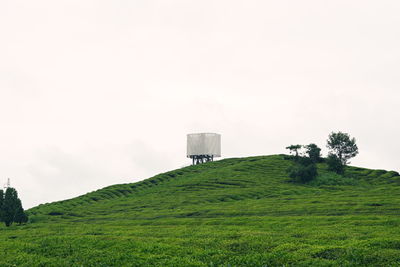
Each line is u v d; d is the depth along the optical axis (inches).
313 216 2564.0
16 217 3686.0
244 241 1748.3
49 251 1834.4
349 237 1743.4
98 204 4808.1
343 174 5511.8
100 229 2691.9
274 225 2330.2
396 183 4749.0
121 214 3814.0
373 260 1343.5
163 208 3966.5
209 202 4099.4
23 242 2140.7
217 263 1483.8
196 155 7691.9
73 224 3339.1
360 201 3102.9
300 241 1717.5
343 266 1320.1
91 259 1627.7
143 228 2598.4
